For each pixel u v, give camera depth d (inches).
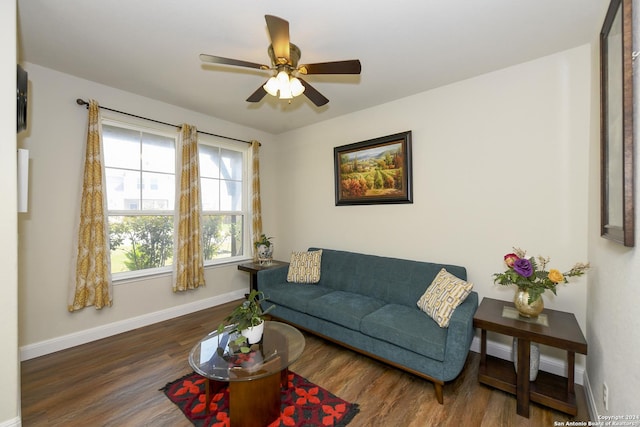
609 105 60.2
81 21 75.7
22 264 97.8
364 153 136.0
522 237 95.5
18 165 65.7
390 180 127.0
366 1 67.3
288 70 74.7
